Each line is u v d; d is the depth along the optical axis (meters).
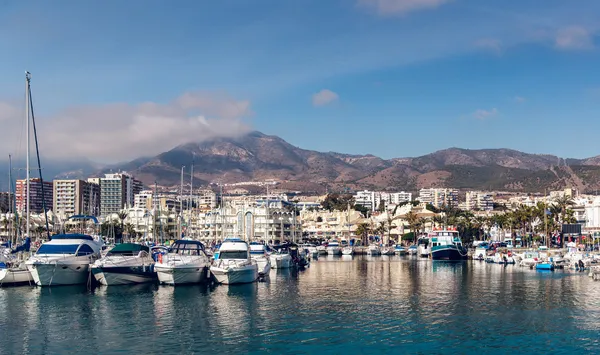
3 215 199.50
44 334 55.12
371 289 88.56
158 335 54.91
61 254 82.56
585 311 68.00
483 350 50.59
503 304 73.12
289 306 70.69
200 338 53.88
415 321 62.09
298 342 52.81
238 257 91.81
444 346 51.81
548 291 85.38
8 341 52.69
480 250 167.62
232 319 62.28
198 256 90.12
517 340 53.97
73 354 48.69
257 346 51.34
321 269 132.50
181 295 77.69
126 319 61.72
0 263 84.88
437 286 92.75
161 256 92.31
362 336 55.12
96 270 82.25
